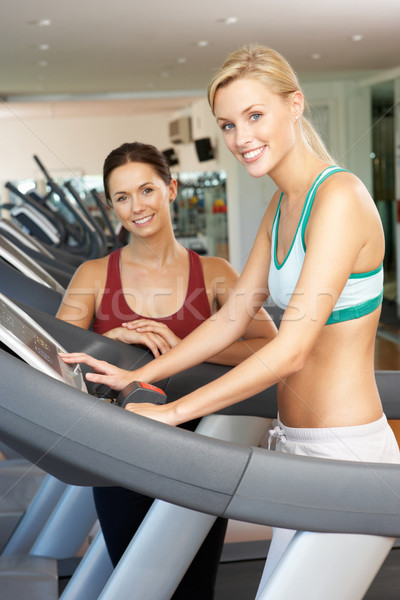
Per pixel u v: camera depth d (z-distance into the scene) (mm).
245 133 912
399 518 807
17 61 6145
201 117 8812
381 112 7762
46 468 788
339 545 816
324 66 6758
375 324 963
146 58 6129
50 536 1736
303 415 976
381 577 1706
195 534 975
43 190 10336
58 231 5289
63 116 10320
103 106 9281
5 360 713
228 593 1632
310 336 863
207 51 5836
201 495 759
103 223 6402
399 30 5137
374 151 7742
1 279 1640
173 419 816
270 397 1244
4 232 3039
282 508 777
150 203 1433
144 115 10578
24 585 1566
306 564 815
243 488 763
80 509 1732
